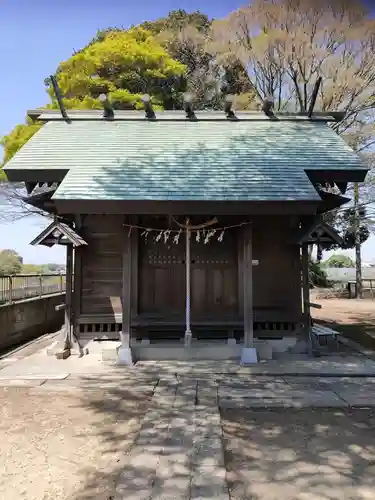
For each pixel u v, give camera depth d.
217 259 9.06
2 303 10.02
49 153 8.61
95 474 3.59
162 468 3.62
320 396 5.86
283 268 9.09
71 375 6.99
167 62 16.88
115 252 9.11
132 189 7.53
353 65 14.68
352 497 3.23
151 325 8.52
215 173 8.05
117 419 5.00
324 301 22.53
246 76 18.36
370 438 4.41
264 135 9.59
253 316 8.90
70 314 8.73
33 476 3.55
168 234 8.64
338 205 9.12
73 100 15.40
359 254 23.89
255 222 9.12
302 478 3.54
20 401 5.70
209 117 10.27
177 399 5.69
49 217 16.39
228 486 3.40
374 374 6.99
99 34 20.80
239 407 5.41
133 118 10.19
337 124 14.79
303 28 14.69
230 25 16.38
